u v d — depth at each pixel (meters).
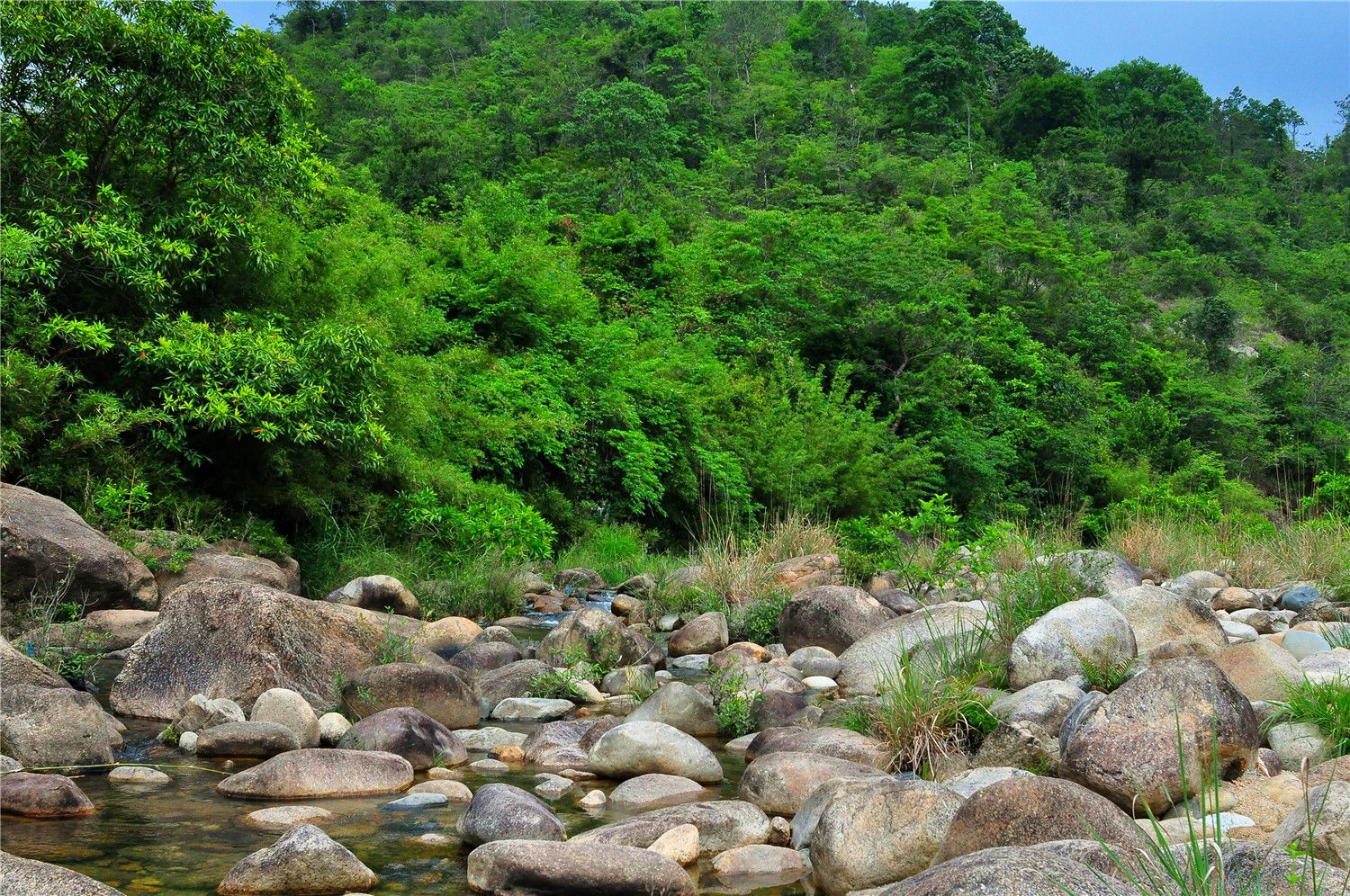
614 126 45.94
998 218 47.28
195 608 6.02
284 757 4.48
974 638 6.28
